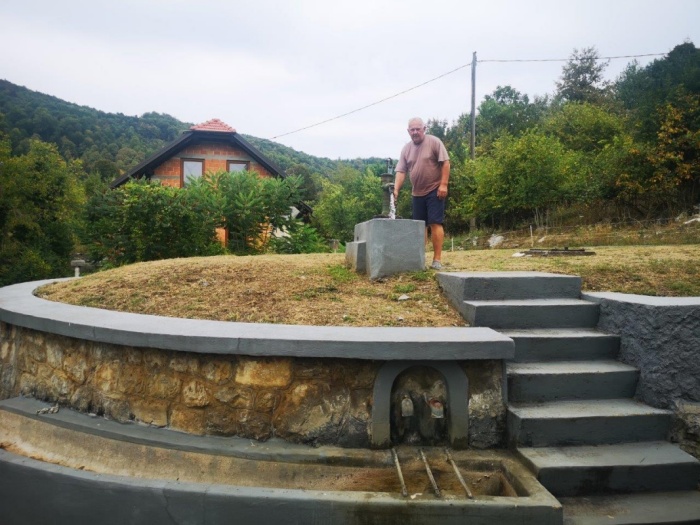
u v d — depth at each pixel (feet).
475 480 10.42
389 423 10.84
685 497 9.78
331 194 129.39
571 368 12.01
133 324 12.21
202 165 70.28
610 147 56.90
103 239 35.04
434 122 109.81
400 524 8.91
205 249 35.01
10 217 76.48
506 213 61.62
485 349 10.58
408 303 14.92
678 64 62.28
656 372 11.34
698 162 44.52
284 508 9.19
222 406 11.19
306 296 15.35
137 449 11.35
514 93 148.97
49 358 13.87
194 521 9.53
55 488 10.63
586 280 16.14
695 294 14.58
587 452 10.36
